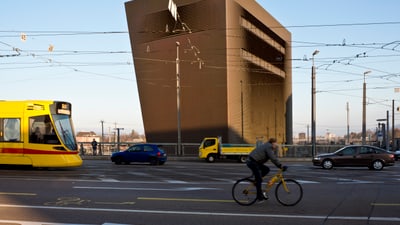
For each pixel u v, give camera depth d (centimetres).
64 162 1952
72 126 2070
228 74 4850
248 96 5456
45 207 1016
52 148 1947
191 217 902
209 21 4838
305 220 872
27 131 1955
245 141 5338
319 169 2362
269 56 6250
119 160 2770
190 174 1958
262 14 5903
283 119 6925
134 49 5241
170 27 4966
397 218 893
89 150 3897
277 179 1056
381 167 2342
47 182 1541
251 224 835
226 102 4828
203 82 4922
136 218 891
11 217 895
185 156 3672
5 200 1121
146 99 5278
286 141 7094
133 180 1650
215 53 4844
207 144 3266
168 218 891
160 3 4991
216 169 2306
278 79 6662
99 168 2316
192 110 5012
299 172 2122
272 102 6381
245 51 5338
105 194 1241
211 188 1393
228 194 1248
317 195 1236
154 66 5156
